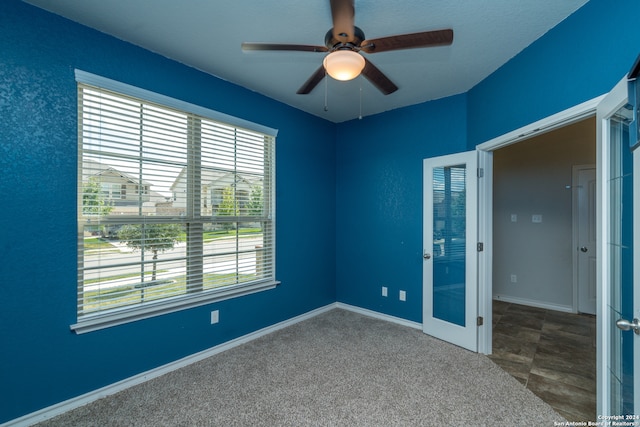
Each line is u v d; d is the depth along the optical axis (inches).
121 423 70.6
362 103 129.9
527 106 84.8
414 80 106.8
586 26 67.1
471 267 108.1
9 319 67.4
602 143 59.8
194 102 98.8
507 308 158.9
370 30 78.2
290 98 124.9
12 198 67.6
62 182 74.2
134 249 87.5
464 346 109.6
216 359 101.5
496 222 174.7
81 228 78.2
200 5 69.6
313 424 70.6
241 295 113.8
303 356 103.5
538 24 75.3
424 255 124.2
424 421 71.8
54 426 69.3
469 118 114.3
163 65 91.4
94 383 79.2
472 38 81.4
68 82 74.5
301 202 138.9
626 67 58.6
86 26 77.0
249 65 97.8
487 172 108.2
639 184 46.9
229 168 110.9
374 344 113.2
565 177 155.9
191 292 100.1
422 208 127.9
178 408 76.1
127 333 85.2
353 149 152.2
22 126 68.5
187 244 99.7
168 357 93.7
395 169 136.6
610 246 59.2
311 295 144.3
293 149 134.4
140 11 71.6
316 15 73.4
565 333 125.4
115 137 82.7
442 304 119.9
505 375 92.0
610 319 59.3
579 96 69.0
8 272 67.2
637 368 47.3
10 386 67.6
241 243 115.3
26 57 68.7
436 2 67.7
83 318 77.7
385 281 140.2
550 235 159.3
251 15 73.3
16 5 67.4
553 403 78.6
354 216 151.8
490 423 71.1
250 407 76.6
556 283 157.5
